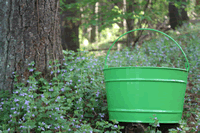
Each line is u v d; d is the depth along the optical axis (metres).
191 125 2.73
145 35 9.25
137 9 7.09
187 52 5.36
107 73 2.43
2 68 2.81
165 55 4.95
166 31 9.56
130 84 2.24
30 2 2.80
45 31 2.91
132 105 2.24
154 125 2.16
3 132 2.06
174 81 2.26
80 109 2.53
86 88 2.88
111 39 14.88
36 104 2.35
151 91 2.21
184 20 10.23
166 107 2.25
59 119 2.15
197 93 3.41
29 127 2.04
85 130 2.11
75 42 7.50
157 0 7.84
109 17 6.61
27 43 2.80
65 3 7.38
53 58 2.98
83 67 3.00
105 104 2.97
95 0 6.64
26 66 2.79
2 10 2.86
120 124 2.43
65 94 2.66
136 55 4.82
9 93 2.75
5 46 2.82
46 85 2.62
